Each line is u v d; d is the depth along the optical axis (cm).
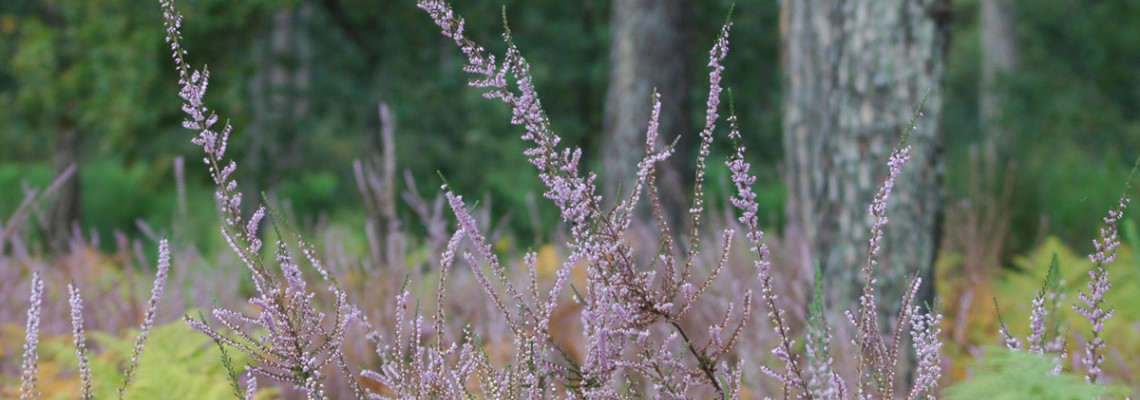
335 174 1697
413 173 1453
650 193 167
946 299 448
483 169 1478
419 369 170
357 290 336
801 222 502
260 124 1295
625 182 855
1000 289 471
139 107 1133
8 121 1427
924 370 163
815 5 419
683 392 170
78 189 1498
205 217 1023
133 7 1120
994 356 137
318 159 1836
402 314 171
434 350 175
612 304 161
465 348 175
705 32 1584
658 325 261
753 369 285
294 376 167
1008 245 616
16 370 306
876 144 367
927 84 367
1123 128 1716
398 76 1579
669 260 168
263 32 1349
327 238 359
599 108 1659
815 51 450
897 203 362
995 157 720
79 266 381
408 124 1535
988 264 536
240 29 1187
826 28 410
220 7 1112
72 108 1323
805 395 157
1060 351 162
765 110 1645
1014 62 1928
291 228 165
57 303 354
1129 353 344
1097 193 693
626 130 868
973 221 517
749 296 169
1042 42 1850
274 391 256
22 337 320
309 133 1475
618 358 167
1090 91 1803
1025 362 132
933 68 368
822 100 396
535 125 159
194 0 1098
